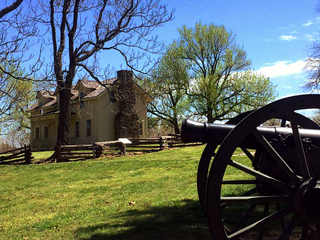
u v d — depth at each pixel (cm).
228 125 376
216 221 319
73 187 988
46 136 3412
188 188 822
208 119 3703
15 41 827
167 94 3672
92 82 3141
